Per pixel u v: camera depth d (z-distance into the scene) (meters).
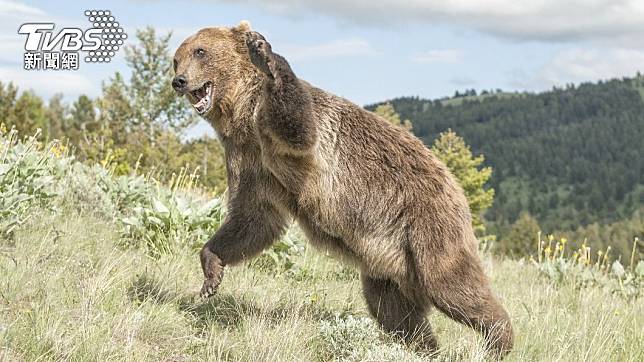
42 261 7.72
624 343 7.77
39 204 9.68
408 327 7.41
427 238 6.83
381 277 7.28
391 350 6.37
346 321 6.94
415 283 7.06
